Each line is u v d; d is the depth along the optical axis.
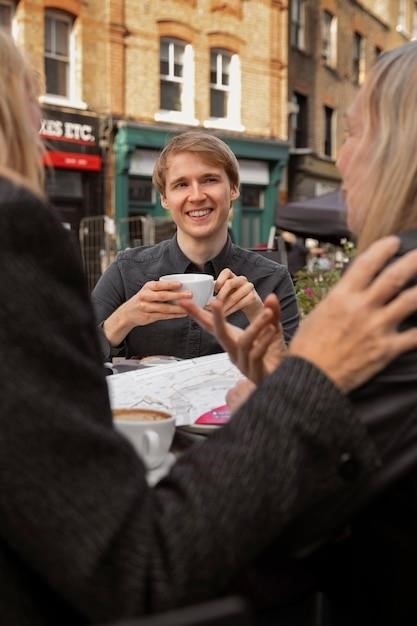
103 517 0.65
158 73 12.97
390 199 0.92
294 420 0.76
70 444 0.65
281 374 0.79
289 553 0.86
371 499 0.83
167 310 1.80
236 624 0.50
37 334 0.66
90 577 0.64
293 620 0.98
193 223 2.32
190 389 1.46
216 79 14.31
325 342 0.80
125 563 0.66
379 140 0.96
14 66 0.85
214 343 2.22
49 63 11.73
